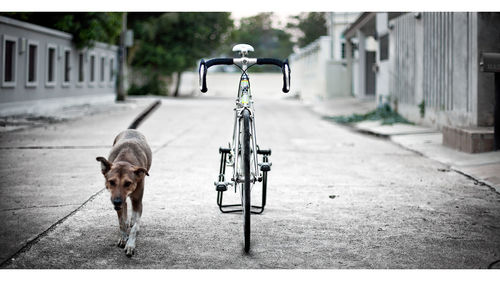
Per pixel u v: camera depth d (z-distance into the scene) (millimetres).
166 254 4531
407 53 16844
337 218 5773
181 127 16266
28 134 13188
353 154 10836
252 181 4863
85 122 16969
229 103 33000
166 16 40656
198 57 43562
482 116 11266
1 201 6254
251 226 5430
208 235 5098
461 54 12133
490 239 4977
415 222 5594
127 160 4781
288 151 11219
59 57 22375
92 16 23812
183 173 8391
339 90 34156
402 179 8094
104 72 29484
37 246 4645
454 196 6879
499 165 8703
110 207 6086
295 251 4637
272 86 59688
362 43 27766
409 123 16125
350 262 4355
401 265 4281
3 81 17250
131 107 25109
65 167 8680
